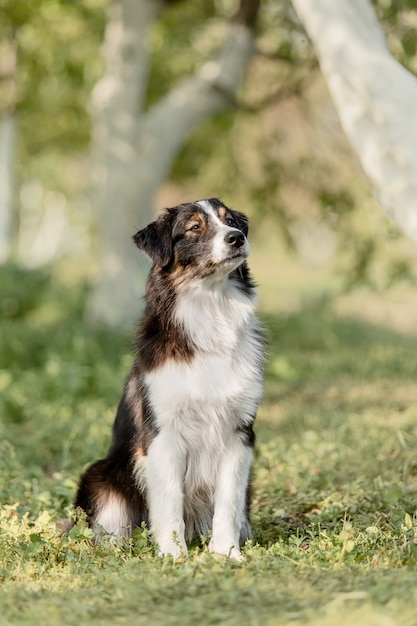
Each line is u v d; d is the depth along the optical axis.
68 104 25.08
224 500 7.04
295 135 19.95
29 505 8.17
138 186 17.48
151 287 7.46
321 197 17.64
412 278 15.91
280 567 5.75
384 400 13.80
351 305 26.22
